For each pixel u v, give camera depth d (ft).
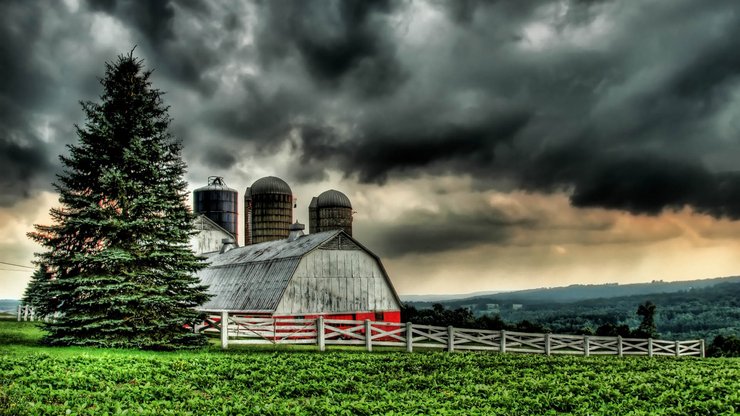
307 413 45.01
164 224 87.40
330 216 216.33
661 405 52.54
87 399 45.96
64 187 87.40
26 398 45.03
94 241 86.28
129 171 87.86
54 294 82.23
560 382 64.75
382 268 137.69
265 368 67.31
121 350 79.46
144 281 85.71
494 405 51.03
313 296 126.41
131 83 89.86
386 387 59.00
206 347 89.92
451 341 98.53
